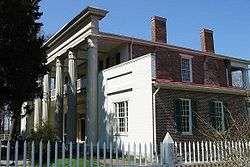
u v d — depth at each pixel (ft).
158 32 98.84
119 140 74.59
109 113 78.69
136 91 71.36
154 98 67.21
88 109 82.12
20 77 66.23
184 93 72.02
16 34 66.59
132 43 89.71
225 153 40.27
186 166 41.60
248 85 115.24
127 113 73.87
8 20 65.82
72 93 91.40
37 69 69.00
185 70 99.19
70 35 94.68
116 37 86.43
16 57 66.23
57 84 101.14
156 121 66.44
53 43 104.17
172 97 69.87
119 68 77.10
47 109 112.16
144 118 68.28
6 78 65.87
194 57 102.42
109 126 78.07
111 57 96.78
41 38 71.26
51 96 115.24
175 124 69.00
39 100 116.67
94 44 83.71
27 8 68.59
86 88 89.97
